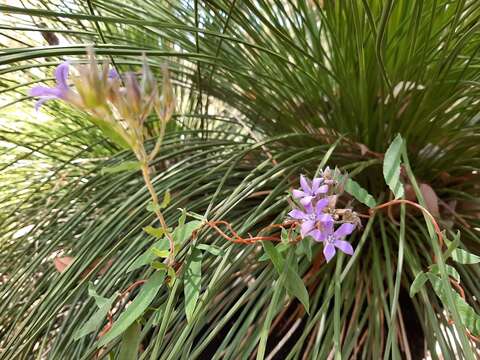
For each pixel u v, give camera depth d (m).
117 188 0.26
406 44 0.27
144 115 0.14
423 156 0.28
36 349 0.24
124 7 0.30
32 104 0.36
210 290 0.18
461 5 0.21
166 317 0.17
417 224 0.24
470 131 0.26
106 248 0.25
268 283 0.21
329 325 0.20
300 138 0.31
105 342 0.17
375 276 0.21
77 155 0.30
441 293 0.16
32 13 0.19
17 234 0.33
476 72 0.27
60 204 0.27
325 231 0.16
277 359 0.24
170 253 0.17
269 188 0.27
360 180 0.27
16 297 0.25
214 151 0.27
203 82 0.32
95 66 0.13
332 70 0.29
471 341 0.19
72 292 0.20
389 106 0.26
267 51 0.23
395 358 0.16
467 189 0.28
